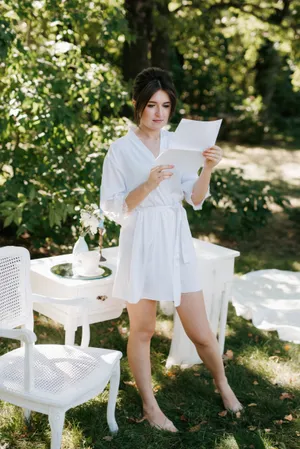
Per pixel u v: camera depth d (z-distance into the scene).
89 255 3.39
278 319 4.61
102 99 5.17
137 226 2.99
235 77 15.92
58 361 2.92
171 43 8.61
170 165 2.79
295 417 3.33
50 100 4.87
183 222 3.09
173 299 3.03
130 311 3.13
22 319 3.00
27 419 3.14
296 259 6.36
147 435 3.10
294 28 8.52
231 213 6.58
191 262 3.12
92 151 5.32
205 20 8.05
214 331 3.90
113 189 2.97
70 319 3.26
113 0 5.45
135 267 3.00
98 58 6.21
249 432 3.16
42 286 3.42
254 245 6.86
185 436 3.11
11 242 6.23
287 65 16.75
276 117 16.58
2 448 2.93
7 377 2.76
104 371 2.87
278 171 11.27
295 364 3.96
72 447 2.99
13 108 4.80
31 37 5.44
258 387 3.64
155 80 2.88
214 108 15.88
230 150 13.48
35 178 5.22
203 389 3.55
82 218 3.49
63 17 5.13
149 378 3.22
